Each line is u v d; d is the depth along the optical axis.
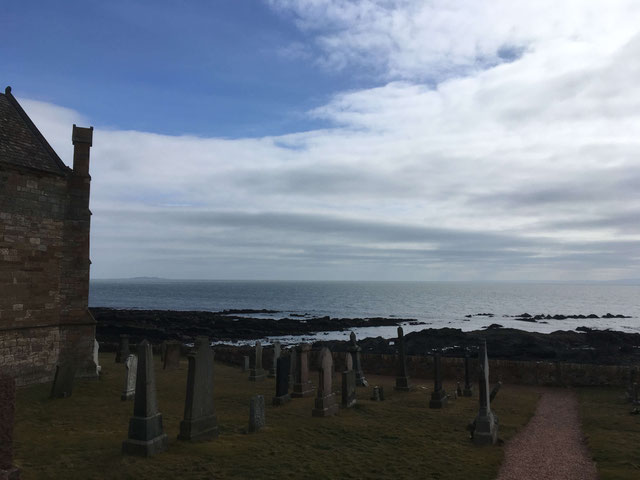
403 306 151.00
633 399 20.27
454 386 24.45
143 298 193.38
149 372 11.41
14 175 19.77
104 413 15.84
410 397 20.77
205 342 12.78
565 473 10.92
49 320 20.91
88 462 10.47
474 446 12.86
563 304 165.75
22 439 12.41
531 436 14.55
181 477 9.71
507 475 10.76
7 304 19.27
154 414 11.41
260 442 12.38
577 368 24.45
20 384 19.61
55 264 21.28
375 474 10.26
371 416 16.33
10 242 19.47
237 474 9.96
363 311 128.25
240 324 77.25
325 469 10.47
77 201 22.16
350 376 18.23
